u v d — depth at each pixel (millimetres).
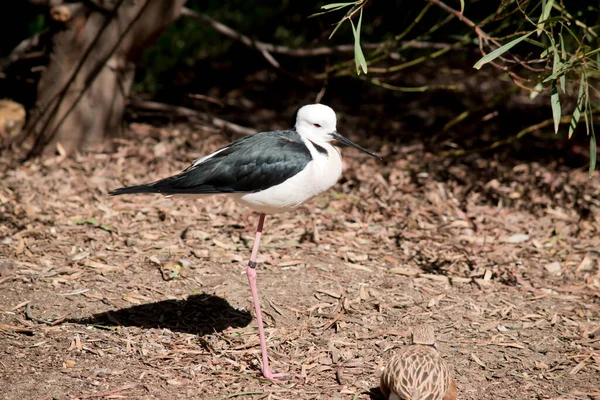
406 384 6598
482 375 7824
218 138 15422
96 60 13781
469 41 13594
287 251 10641
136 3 13547
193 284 9531
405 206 12570
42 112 13781
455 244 11242
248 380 7551
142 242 10562
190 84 19359
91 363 7621
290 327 8703
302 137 8273
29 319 8391
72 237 10562
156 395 7121
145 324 8547
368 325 8812
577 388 7605
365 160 14812
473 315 9156
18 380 7184
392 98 19500
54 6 13336
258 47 15438
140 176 13062
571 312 9344
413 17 19641
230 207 11984
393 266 10414
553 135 17109
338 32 20875
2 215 11023
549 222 12125
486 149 14727
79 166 13227
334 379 7676
